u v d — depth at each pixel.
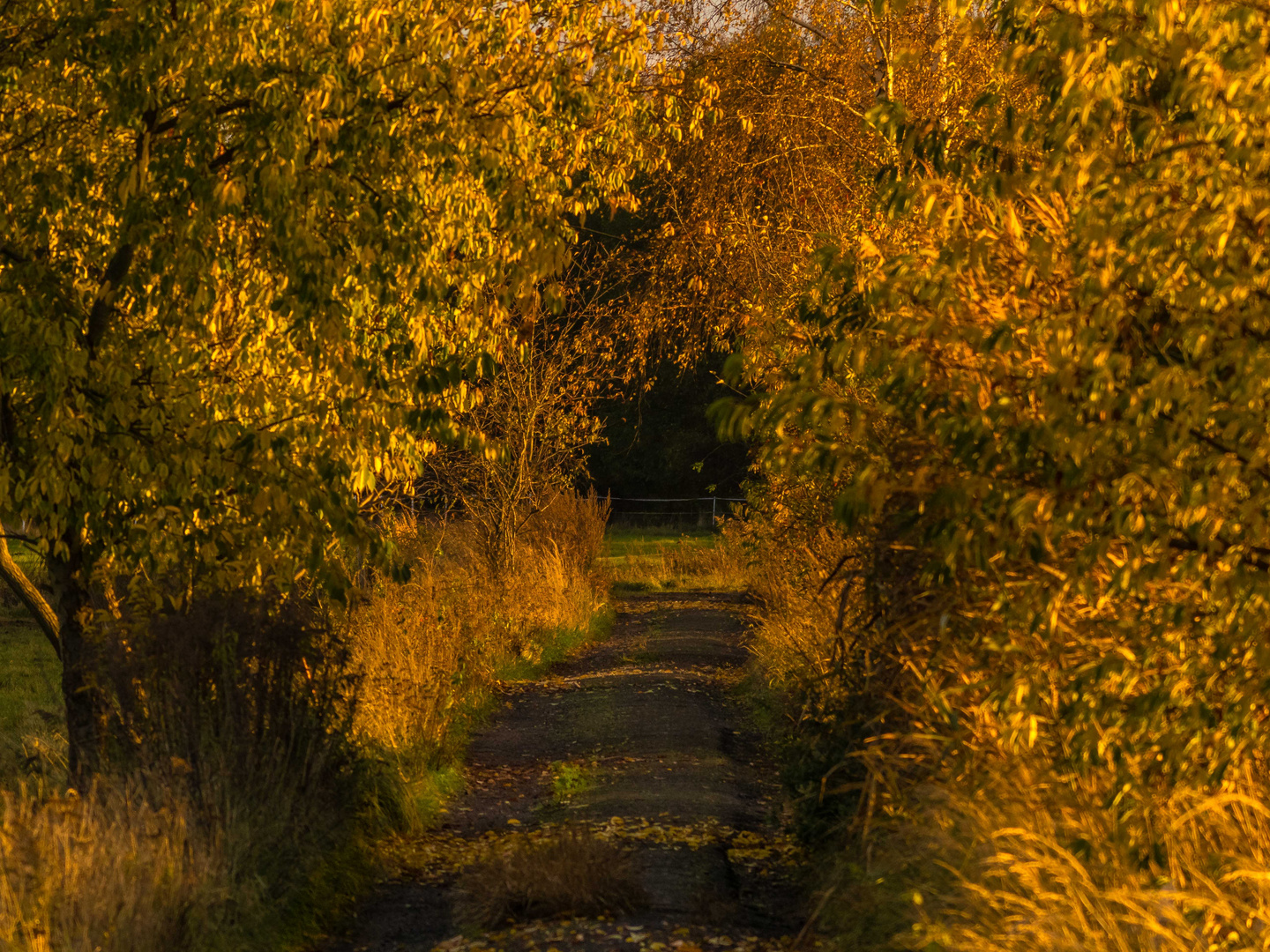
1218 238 3.32
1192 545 3.60
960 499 3.50
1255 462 3.37
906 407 3.84
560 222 7.55
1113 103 3.67
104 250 7.20
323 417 6.73
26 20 6.50
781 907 5.95
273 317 7.11
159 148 6.43
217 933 5.15
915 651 5.35
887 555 5.40
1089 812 4.57
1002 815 4.77
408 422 6.85
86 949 4.45
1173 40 3.50
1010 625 3.93
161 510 6.64
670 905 5.90
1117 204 3.44
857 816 5.63
